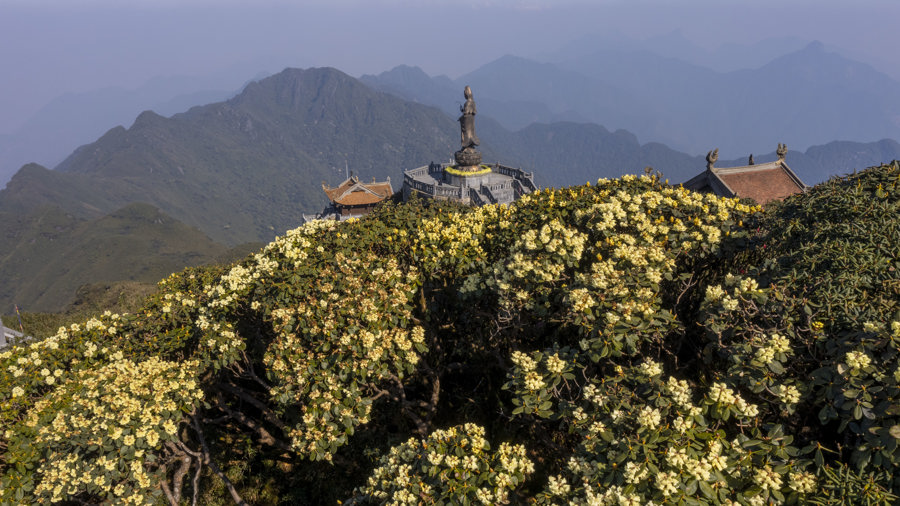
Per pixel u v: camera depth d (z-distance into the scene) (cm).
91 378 1020
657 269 861
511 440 1083
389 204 1625
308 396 948
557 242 959
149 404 972
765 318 687
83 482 908
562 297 915
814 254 738
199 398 1087
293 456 1357
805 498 508
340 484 1202
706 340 941
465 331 1325
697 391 865
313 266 1116
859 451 504
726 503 512
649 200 1045
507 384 753
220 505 1255
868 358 546
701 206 1030
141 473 940
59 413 936
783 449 533
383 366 954
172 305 1244
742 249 953
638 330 739
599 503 546
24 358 1070
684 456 529
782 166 2500
